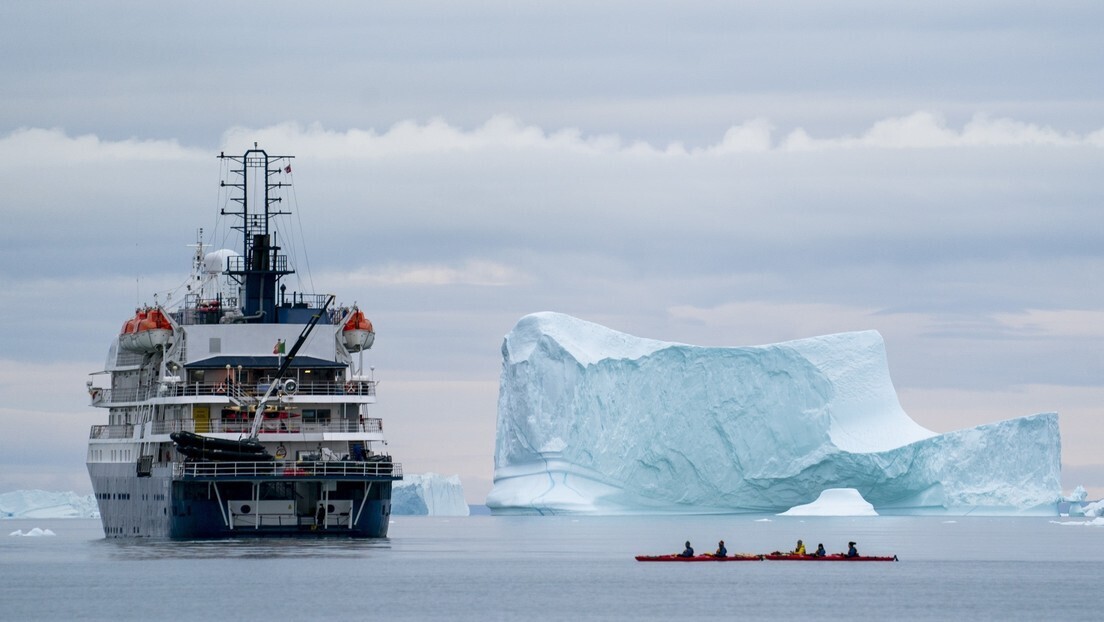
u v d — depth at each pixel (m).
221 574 126.75
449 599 117.31
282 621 104.75
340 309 153.50
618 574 141.12
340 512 144.38
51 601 113.81
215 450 137.50
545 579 134.75
